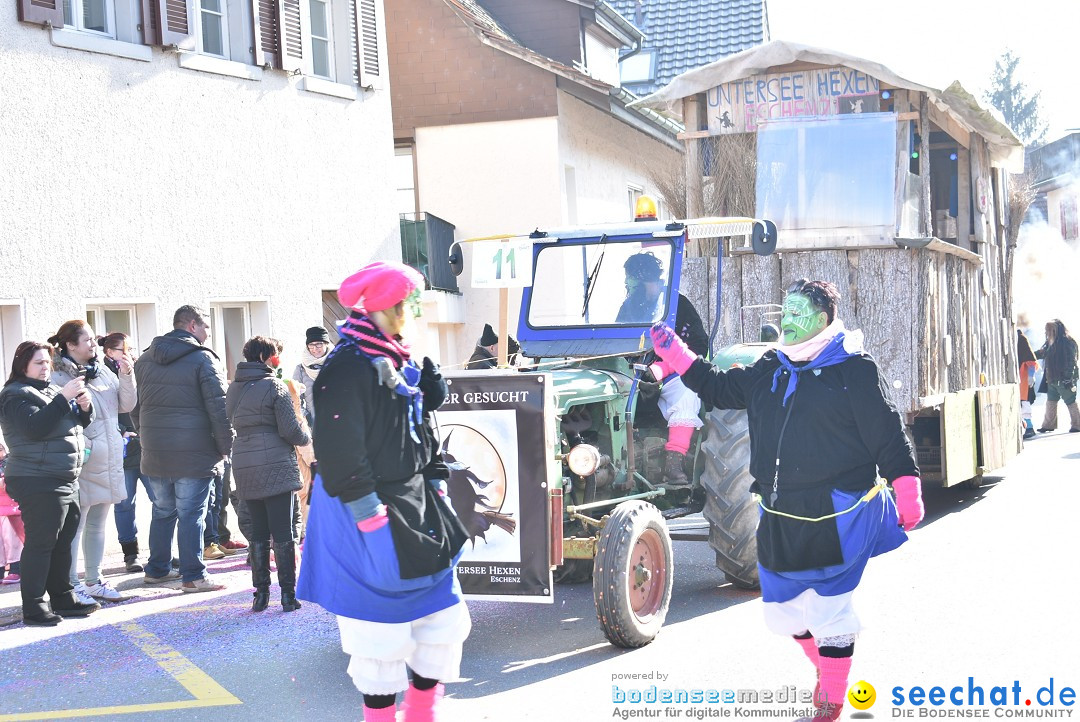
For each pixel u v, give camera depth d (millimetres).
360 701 5348
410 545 3812
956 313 10555
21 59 9352
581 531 6594
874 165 10555
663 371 6930
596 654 5961
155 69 10594
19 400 6820
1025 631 5922
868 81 10883
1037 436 17375
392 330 3961
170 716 5219
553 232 7574
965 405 10492
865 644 5820
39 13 9461
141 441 7879
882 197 10500
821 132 10766
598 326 7398
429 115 17797
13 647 6488
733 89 11375
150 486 8586
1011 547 8188
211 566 8938
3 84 9203
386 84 13523
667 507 7453
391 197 13570
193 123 10977
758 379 4613
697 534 7391
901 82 10539
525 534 5949
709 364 4805
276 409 7074
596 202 19266
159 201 10578
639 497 6949
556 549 5918
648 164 22188
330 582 3855
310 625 6832
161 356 7719
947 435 9875
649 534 6141
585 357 7219
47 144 9539
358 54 13078
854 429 4379
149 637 6656
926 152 10797
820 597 4434
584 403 6551
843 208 10648
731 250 10383
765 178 10969
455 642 4020
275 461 7090
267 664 6023
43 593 6980
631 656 5879
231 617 7102
